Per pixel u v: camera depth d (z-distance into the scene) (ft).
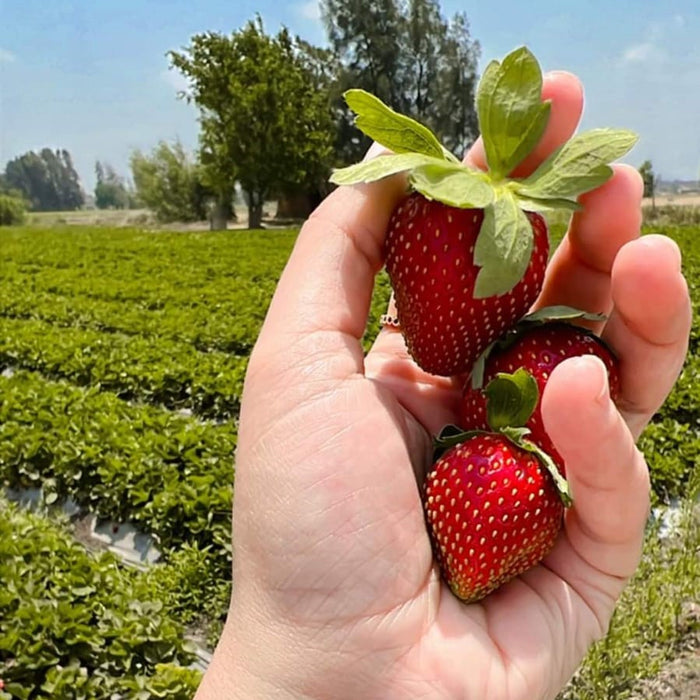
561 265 0.63
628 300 0.55
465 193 0.49
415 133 0.53
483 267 0.48
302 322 0.60
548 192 0.51
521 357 0.56
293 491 0.57
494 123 0.53
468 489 0.55
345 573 0.56
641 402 0.59
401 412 0.63
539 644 0.59
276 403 0.59
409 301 0.56
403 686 0.55
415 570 0.57
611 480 0.53
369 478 0.57
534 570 0.62
